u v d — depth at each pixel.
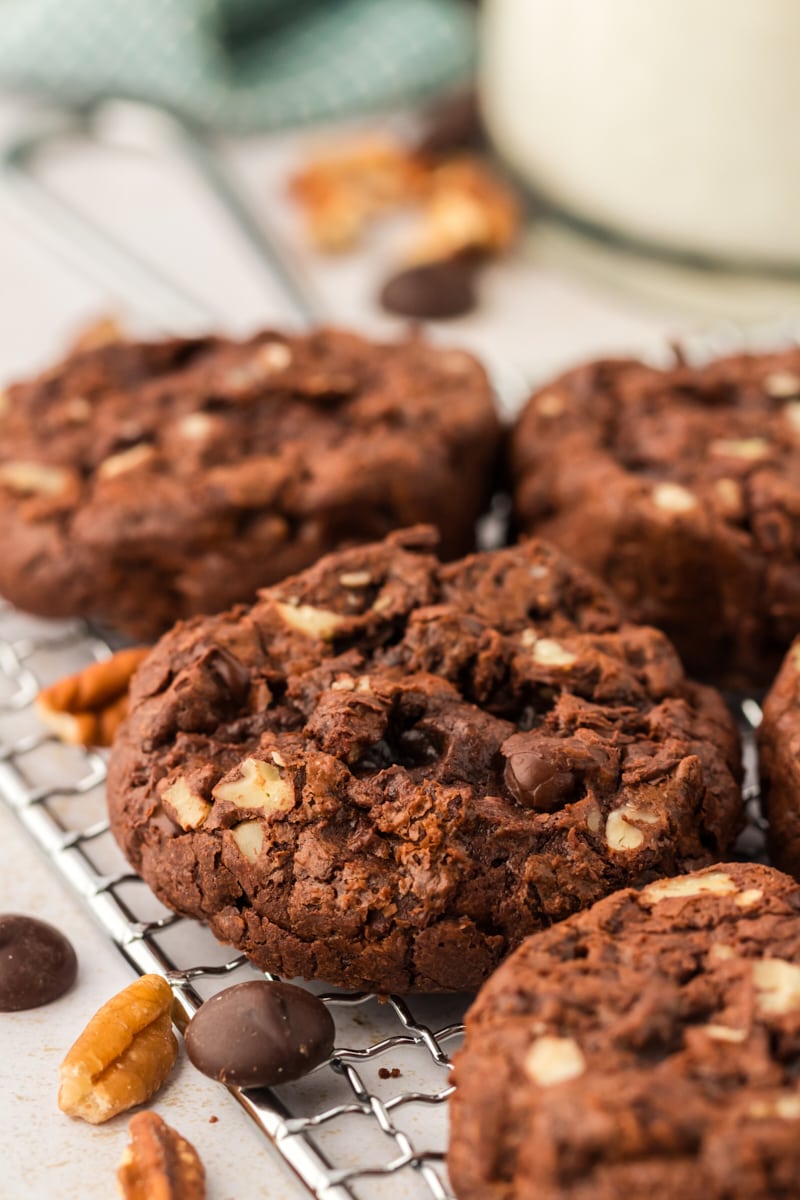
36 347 0.55
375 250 0.64
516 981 0.32
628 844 0.35
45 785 0.40
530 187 0.61
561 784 0.35
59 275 0.59
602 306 0.61
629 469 0.42
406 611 0.38
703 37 0.53
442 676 0.37
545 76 0.57
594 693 0.37
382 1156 0.34
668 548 0.41
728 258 0.56
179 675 0.36
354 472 0.41
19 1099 0.35
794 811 0.36
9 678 0.42
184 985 0.36
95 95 0.68
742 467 0.41
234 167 0.69
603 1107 0.31
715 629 0.41
